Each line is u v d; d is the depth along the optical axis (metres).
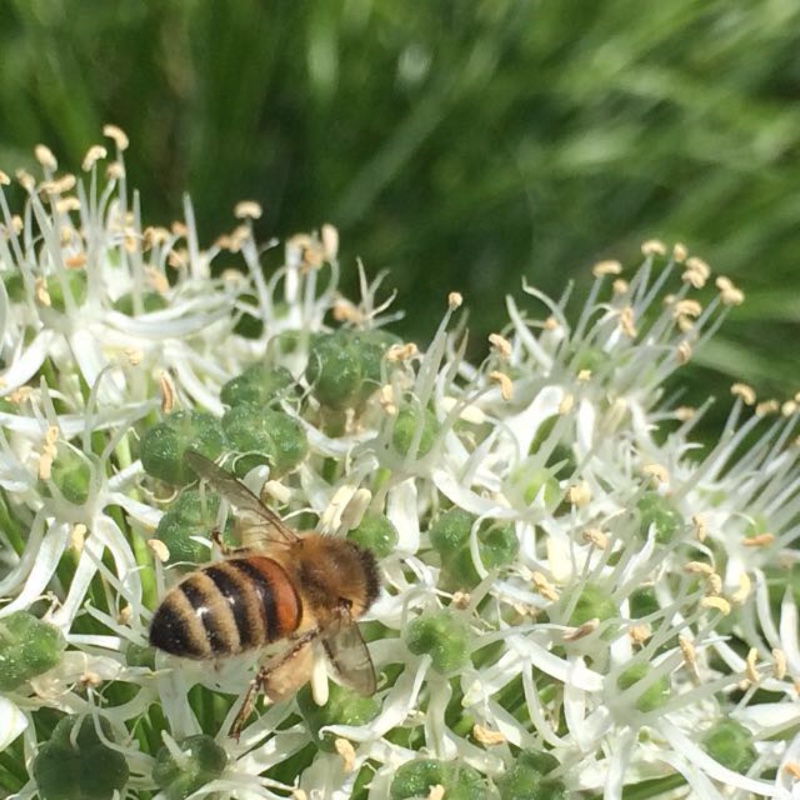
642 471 0.14
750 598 0.14
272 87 0.18
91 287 0.14
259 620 0.12
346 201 0.18
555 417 0.14
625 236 0.19
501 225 0.18
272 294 0.17
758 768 0.13
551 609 0.13
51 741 0.12
